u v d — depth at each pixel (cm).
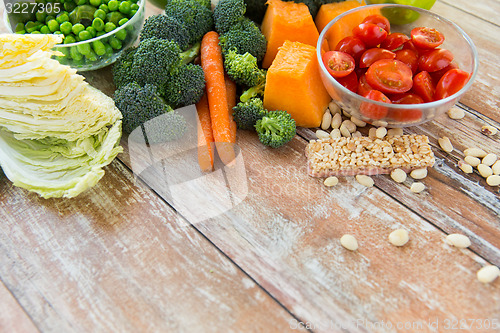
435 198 45
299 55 48
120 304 39
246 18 54
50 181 44
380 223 43
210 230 43
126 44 52
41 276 41
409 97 45
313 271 41
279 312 39
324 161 46
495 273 40
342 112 51
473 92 52
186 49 54
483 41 56
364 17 51
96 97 46
